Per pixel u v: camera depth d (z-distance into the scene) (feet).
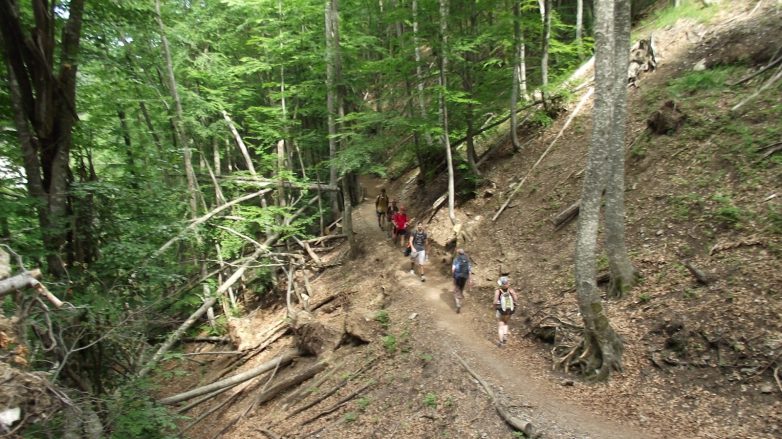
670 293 30.48
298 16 69.00
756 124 37.68
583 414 25.38
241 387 44.98
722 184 35.14
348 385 36.58
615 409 25.40
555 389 28.45
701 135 40.24
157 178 43.09
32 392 17.04
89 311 25.21
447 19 51.13
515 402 26.96
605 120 27.71
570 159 52.75
